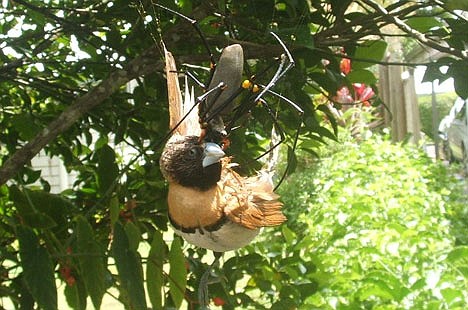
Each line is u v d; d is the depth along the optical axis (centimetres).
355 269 138
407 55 349
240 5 114
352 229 186
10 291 109
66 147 135
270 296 117
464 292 120
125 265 101
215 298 113
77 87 131
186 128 94
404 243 148
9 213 115
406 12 108
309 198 293
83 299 108
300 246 126
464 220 242
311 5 110
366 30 110
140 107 123
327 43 109
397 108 491
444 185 310
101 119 131
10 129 133
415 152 351
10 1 119
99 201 113
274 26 110
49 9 116
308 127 111
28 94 140
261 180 96
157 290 103
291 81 110
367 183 269
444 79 107
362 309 120
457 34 108
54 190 332
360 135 407
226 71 93
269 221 93
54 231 111
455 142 389
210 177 92
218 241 92
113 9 114
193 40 112
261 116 110
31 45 132
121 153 152
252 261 117
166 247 115
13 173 109
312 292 118
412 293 119
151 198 118
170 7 111
